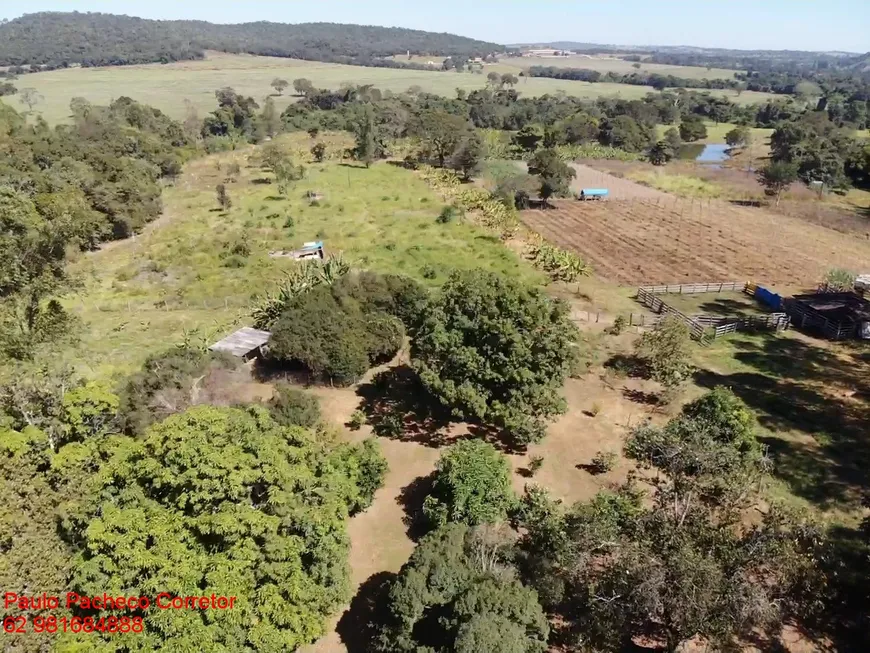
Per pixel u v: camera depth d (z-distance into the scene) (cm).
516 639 1816
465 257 6144
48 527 1856
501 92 18638
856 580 2314
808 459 3105
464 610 1883
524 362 2998
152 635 1639
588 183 10281
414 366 3266
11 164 7144
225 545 1823
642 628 2130
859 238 7288
